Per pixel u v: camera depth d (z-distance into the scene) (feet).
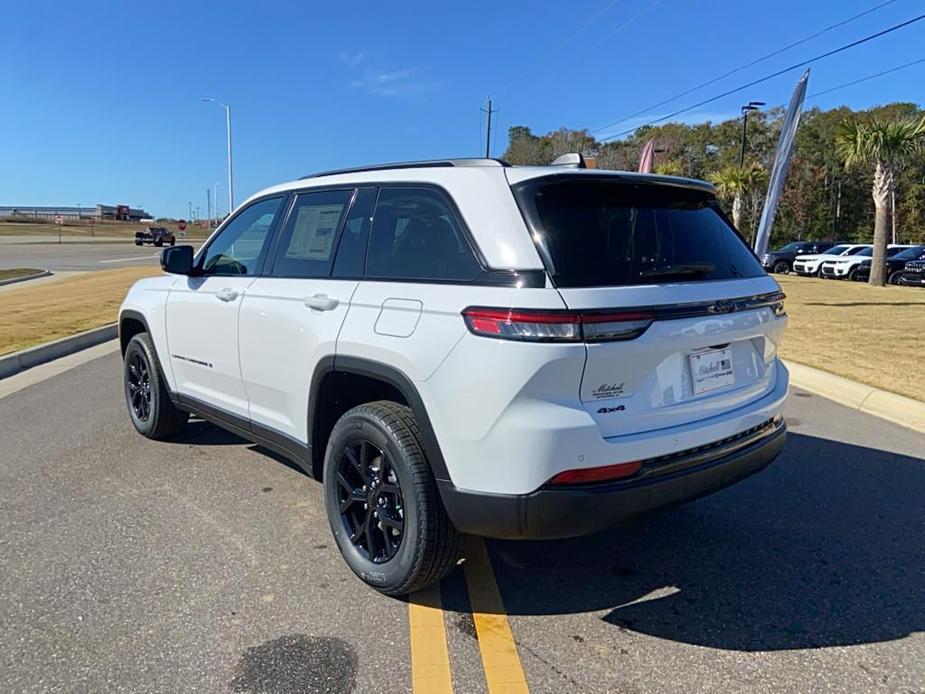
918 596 10.42
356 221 11.25
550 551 11.89
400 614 9.78
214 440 17.81
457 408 8.79
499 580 10.85
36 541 11.93
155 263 107.76
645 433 8.93
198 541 12.01
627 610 10.00
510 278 8.61
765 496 14.38
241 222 14.35
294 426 12.03
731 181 122.01
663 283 9.22
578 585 10.71
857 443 17.88
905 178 203.21
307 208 12.47
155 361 16.76
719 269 10.33
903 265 81.66
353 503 10.74
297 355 11.51
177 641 9.04
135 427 18.17
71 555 11.42
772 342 11.09
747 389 10.52
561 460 8.34
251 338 12.74
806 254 107.24
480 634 9.32
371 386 10.93
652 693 8.14
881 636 9.36
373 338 9.88
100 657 8.68
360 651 8.89
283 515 13.15
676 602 10.23
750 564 11.44
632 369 8.70
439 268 9.54
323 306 11.00
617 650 9.00
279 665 8.55
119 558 11.34
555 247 8.75
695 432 9.37
